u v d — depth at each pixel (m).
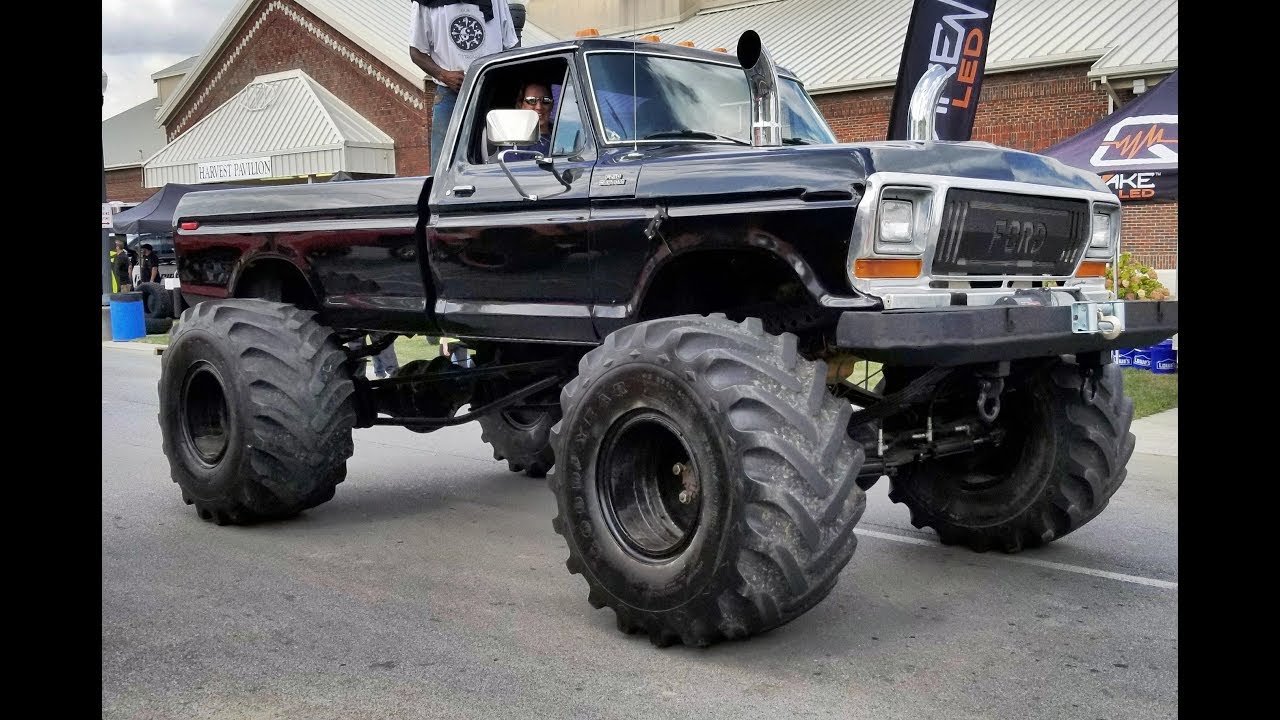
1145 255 18.20
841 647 4.03
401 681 3.71
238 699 3.56
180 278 6.68
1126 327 4.28
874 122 21.52
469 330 5.30
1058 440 4.96
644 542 4.04
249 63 30.50
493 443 7.33
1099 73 18.30
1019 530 5.14
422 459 8.04
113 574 5.00
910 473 5.50
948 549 5.42
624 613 4.06
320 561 5.21
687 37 25.59
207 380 5.88
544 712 3.45
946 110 9.41
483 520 6.07
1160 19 19.42
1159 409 9.63
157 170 30.16
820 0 26.06
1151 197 11.72
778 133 4.72
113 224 25.31
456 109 5.37
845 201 3.93
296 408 5.59
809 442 3.68
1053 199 4.42
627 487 4.12
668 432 3.98
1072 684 3.67
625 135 4.88
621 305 4.68
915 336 3.77
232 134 28.69
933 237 4.02
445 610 4.48
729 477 3.67
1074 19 20.33
